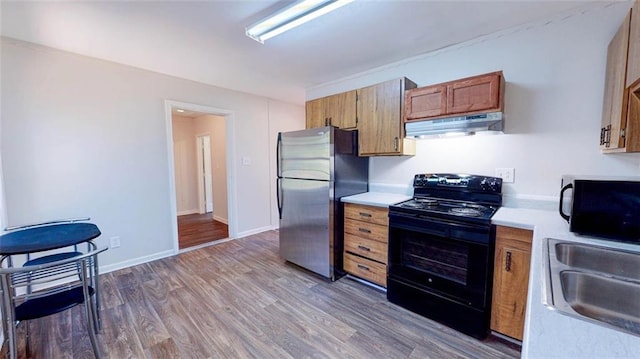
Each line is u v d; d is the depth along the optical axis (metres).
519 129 2.07
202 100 3.55
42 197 2.43
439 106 2.12
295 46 2.39
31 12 1.83
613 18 1.70
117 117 2.84
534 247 1.22
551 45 1.91
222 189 5.07
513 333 1.70
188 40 2.27
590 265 1.23
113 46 2.40
